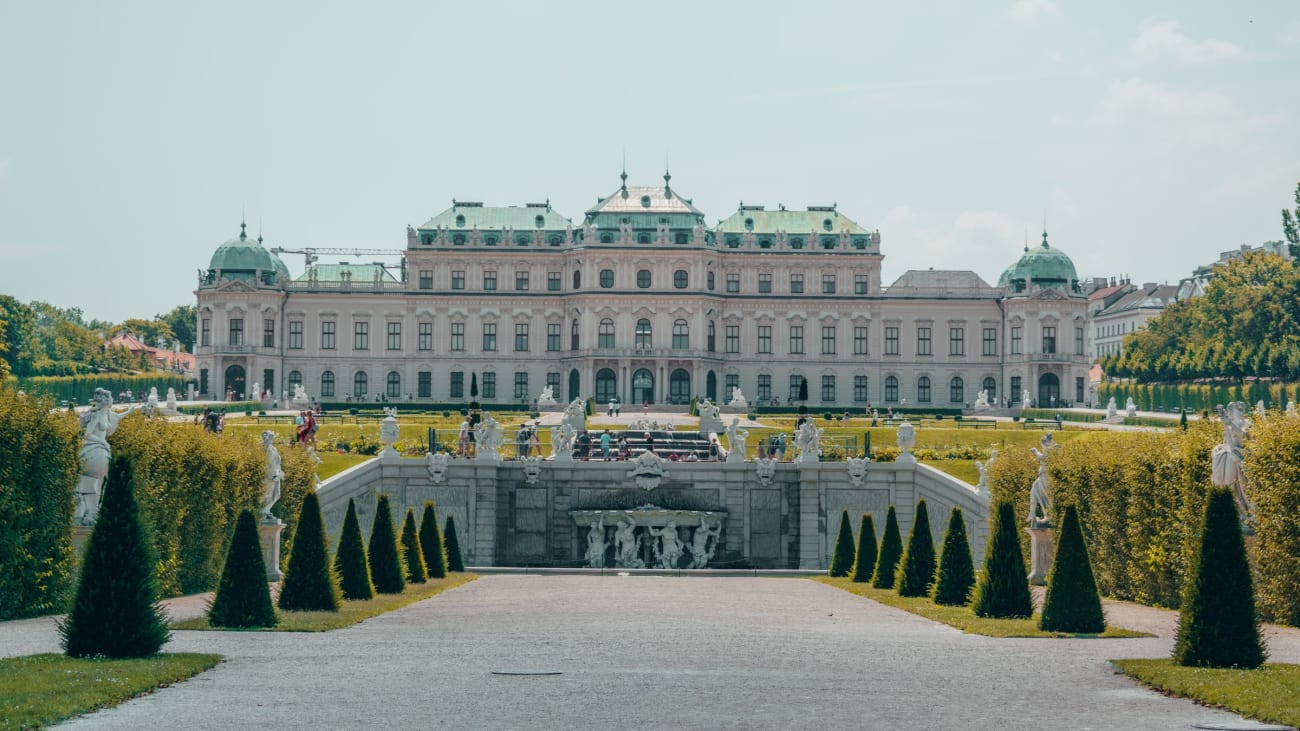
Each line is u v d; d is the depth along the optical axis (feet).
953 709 112.78
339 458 375.04
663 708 112.27
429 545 271.90
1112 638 160.04
